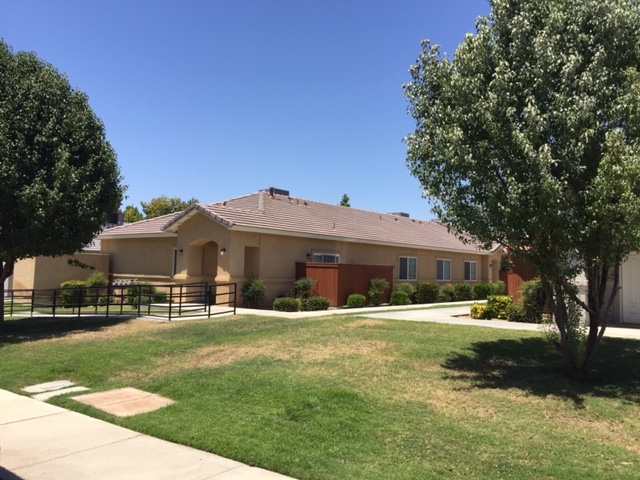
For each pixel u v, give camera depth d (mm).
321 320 15359
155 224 26375
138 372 9820
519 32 8039
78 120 15195
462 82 8164
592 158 7867
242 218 21328
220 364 9852
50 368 10250
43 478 5176
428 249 31344
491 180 8234
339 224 26812
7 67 14773
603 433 6242
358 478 5070
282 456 5641
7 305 22906
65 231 14680
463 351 10609
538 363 9695
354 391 7820
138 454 5852
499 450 5715
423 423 6559
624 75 7738
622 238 7277
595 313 8586
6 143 13523
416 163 9312
